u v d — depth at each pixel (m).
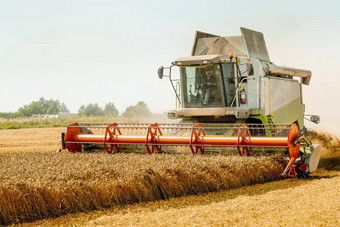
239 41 13.79
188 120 13.53
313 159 10.73
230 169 9.34
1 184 6.84
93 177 7.77
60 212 7.07
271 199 7.67
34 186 6.95
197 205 7.50
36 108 127.56
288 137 10.08
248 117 12.50
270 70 13.83
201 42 14.44
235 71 12.71
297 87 16.08
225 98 12.81
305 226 5.82
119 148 11.87
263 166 9.93
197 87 13.08
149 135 11.30
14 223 6.65
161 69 13.23
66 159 9.81
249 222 6.09
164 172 8.27
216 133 12.52
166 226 6.00
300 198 7.72
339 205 6.99
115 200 7.61
